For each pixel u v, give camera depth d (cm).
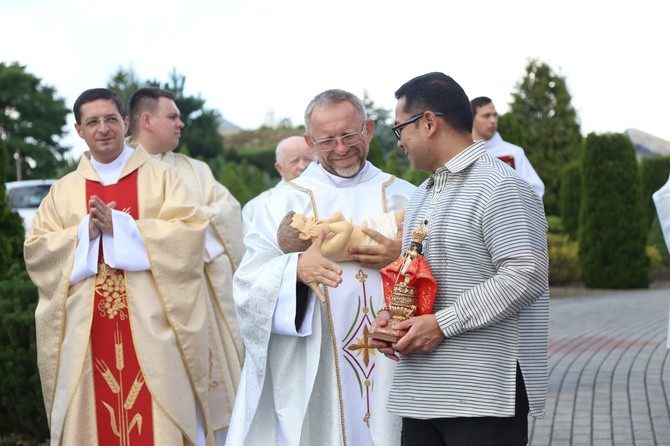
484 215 351
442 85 369
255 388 457
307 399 449
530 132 3741
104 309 557
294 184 482
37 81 4453
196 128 3356
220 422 627
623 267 2028
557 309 1609
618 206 2033
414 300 361
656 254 2338
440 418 356
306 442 466
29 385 679
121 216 552
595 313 1512
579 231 2095
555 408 769
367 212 478
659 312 1491
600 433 681
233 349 646
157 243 558
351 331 461
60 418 556
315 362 450
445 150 369
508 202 348
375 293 462
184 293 566
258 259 463
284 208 473
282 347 459
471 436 352
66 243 552
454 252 356
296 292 441
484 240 353
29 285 699
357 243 454
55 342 559
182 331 562
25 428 697
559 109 3766
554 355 1052
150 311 557
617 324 1344
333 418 460
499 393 350
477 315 345
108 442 556
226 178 2328
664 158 2661
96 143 576
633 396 805
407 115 371
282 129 5231
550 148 3744
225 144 4972
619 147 2044
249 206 690
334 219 454
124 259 550
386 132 4219
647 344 1118
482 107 900
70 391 552
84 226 552
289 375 460
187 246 565
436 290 358
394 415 457
